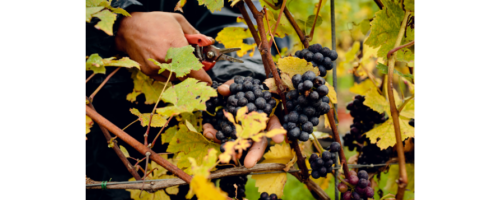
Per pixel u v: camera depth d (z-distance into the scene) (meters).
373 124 1.24
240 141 0.84
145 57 1.09
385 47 1.06
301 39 1.06
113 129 0.97
